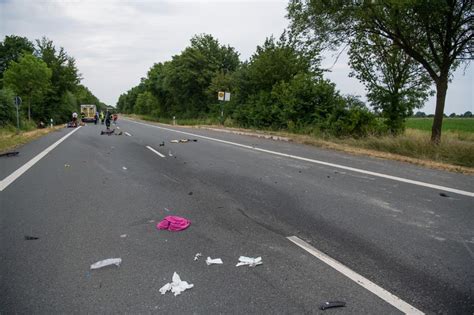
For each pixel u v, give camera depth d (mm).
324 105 20141
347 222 5090
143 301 3049
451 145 11078
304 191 6918
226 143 16391
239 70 30438
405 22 13320
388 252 4070
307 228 4855
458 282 3400
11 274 3533
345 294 3178
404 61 16828
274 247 4215
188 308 2947
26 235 4570
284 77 25578
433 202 6105
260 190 7023
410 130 21000
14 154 12297
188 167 9758
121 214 5465
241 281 3395
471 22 12523
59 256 3943
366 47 16875
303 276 3500
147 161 10891
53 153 12789
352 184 7516
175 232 4699
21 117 29719
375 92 17547
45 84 37938
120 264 3746
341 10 13523
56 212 5551
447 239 4461
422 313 2910
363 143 14102
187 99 48625
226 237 4531
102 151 13438
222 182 7785
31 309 2938
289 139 17438
